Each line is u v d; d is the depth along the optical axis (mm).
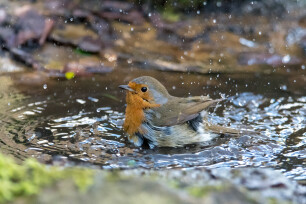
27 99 11547
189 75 13633
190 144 9445
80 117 10539
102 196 4770
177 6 17641
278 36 16734
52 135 9477
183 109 9445
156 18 17016
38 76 13211
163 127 9320
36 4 16297
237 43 16188
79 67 13867
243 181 6023
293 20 17859
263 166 8219
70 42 14883
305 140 9445
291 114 10922
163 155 8734
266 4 18312
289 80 13281
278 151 8898
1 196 4621
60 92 12117
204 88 12625
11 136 9328
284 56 15289
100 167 8008
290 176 7742
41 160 8211
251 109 11234
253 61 14898
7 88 12281
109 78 13242
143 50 15219
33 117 10430
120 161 8352
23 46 14523
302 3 18500
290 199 5648
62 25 15594
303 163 8328
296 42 16422
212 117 10719
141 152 8922
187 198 4887
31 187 4773
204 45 15914
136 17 16844
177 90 12469
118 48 15188
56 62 14062
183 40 16078
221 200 5016
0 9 15453
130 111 9375
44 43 14719
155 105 9383
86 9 16438
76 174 5172
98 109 11055
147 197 4801
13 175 5012
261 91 12422
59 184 4910
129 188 4945
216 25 17172
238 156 8695
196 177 5988
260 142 9281
